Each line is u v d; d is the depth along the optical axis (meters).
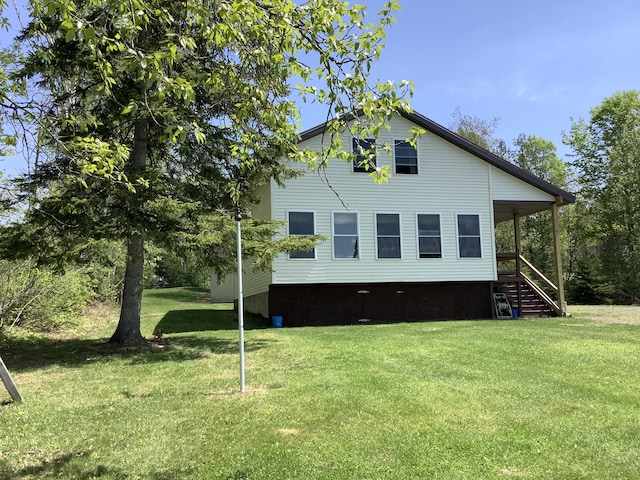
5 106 4.63
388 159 17.08
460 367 8.12
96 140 4.61
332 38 4.25
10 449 4.84
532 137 40.75
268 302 16.42
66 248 9.66
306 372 7.94
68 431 5.35
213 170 11.12
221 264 10.62
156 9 4.25
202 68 8.69
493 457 4.34
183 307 24.36
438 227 17.28
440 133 17.33
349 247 16.44
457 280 17.27
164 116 8.84
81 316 16.75
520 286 19.25
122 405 6.32
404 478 3.95
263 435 5.00
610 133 34.69
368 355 9.38
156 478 4.12
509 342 10.58
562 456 4.35
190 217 10.50
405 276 16.80
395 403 6.00
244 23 4.17
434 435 4.89
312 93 4.64
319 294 16.47
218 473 4.16
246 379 7.60
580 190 36.12
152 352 10.37
